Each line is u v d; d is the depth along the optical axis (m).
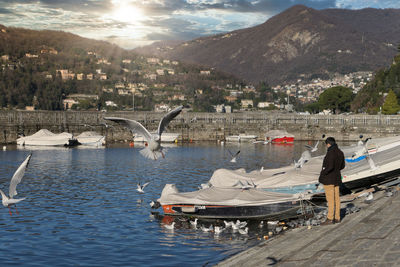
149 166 65.81
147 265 19.86
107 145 120.12
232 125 144.12
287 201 26.45
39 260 20.77
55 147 110.44
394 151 32.03
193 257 20.88
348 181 27.66
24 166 10.51
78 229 26.78
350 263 12.94
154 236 25.02
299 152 95.69
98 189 43.06
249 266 15.17
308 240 17.17
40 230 26.55
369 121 140.88
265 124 144.75
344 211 21.94
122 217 30.20
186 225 27.81
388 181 30.50
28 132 128.88
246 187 28.12
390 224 17.11
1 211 32.16
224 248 22.20
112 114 137.75
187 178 51.81
